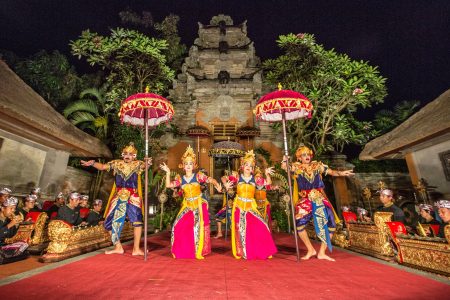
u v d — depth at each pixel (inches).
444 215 127.3
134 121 219.8
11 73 308.5
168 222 414.3
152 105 168.1
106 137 467.8
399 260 138.1
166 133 566.9
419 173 306.8
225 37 664.4
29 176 312.2
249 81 601.3
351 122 468.8
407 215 318.7
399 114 509.7
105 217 169.9
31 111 256.7
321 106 446.0
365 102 402.0
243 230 156.6
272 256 160.6
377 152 324.5
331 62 412.2
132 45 383.9
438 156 280.2
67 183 399.2
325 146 479.8
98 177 450.6
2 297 81.2
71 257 152.1
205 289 90.3
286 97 170.9
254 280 102.5
